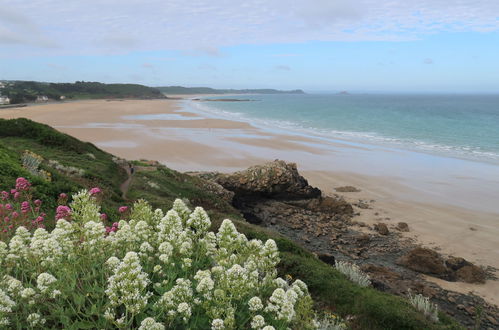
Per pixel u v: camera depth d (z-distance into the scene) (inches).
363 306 434.3
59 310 198.8
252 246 278.2
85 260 240.1
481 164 1873.8
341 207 1233.4
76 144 1306.6
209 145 2377.0
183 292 202.4
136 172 1224.2
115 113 5221.5
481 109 6638.8
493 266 856.3
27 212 398.0
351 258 903.1
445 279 796.6
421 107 7406.5
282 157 2031.3
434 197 1360.7
